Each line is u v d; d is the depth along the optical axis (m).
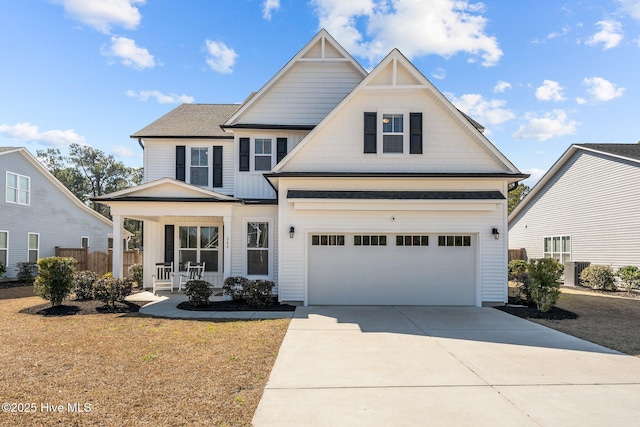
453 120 12.70
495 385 5.65
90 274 13.16
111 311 11.14
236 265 14.12
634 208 16.64
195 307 11.75
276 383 5.67
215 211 13.30
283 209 12.44
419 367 6.40
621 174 17.34
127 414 4.60
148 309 11.58
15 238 21.91
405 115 12.68
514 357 6.99
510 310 11.52
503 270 12.34
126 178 54.91
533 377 5.98
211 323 9.66
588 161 19.48
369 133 12.69
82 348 7.35
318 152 12.66
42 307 11.45
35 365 6.34
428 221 12.40
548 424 4.49
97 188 52.88
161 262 15.69
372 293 12.47
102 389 5.36
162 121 17.28
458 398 5.19
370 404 4.98
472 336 8.51
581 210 19.94
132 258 20.48
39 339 8.02
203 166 16.06
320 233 12.48
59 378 5.76
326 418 4.59
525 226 25.16
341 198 12.07
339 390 5.44
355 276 12.47
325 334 8.59
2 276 20.06
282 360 6.72
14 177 21.89
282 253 12.36
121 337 8.20
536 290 11.36
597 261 18.78
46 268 11.35
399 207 12.20
